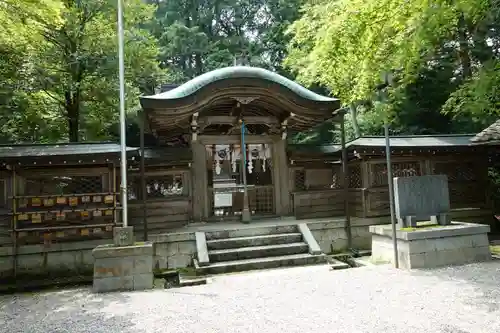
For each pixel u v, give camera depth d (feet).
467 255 21.95
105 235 26.53
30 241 25.32
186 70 81.71
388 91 22.63
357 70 20.76
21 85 36.63
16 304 18.65
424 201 23.06
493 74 17.93
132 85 47.85
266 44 79.30
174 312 15.44
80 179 26.76
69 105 44.04
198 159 32.37
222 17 91.04
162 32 80.64
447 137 34.27
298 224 28.78
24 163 24.14
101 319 15.05
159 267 25.79
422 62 21.53
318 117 31.45
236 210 36.76
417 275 19.36
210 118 32.37
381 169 32.04
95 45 41.37
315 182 35.58
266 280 20.35
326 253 29.25
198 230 27.55
